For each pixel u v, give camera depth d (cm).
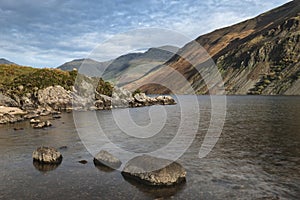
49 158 2950
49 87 10006
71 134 4662
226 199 2016
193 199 2017
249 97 19325
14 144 3941
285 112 8350
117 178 2442
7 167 2806
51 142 4034
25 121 6694
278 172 2591
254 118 6969
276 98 16975
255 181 2361
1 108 8275
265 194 2097
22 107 9350
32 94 9781
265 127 5375
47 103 9619
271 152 3356
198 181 2358
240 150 3466
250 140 4103
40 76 10988
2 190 2212
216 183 2312
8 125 5991
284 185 2269
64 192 2159
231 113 8369
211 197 2047
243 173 2567
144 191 2159
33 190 2208
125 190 2183
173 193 2120
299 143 3847
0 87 10012
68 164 2877
